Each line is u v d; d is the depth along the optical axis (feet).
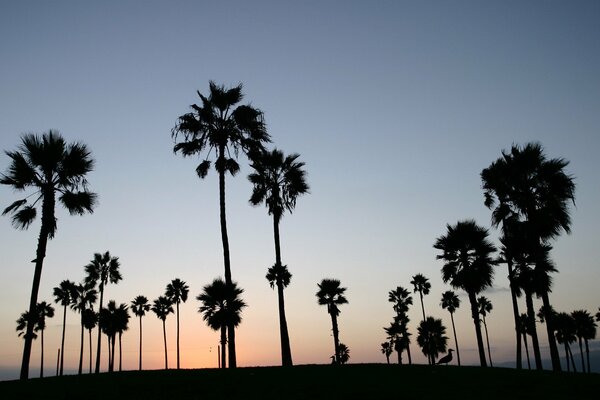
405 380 66.44
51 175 90.12
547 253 108.37
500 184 111.96
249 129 109.29
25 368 76.84
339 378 67.46
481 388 61.31
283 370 78.23
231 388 59.47
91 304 255.50
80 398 53.78
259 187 127.95
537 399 55.06
